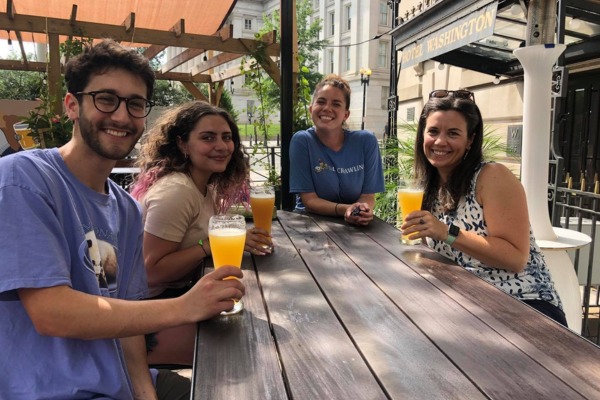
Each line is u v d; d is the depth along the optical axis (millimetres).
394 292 1435
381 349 1049
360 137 3100
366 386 895
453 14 4246
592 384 899
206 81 8531
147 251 1898
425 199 2314
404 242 2074
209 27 7027
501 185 1914
